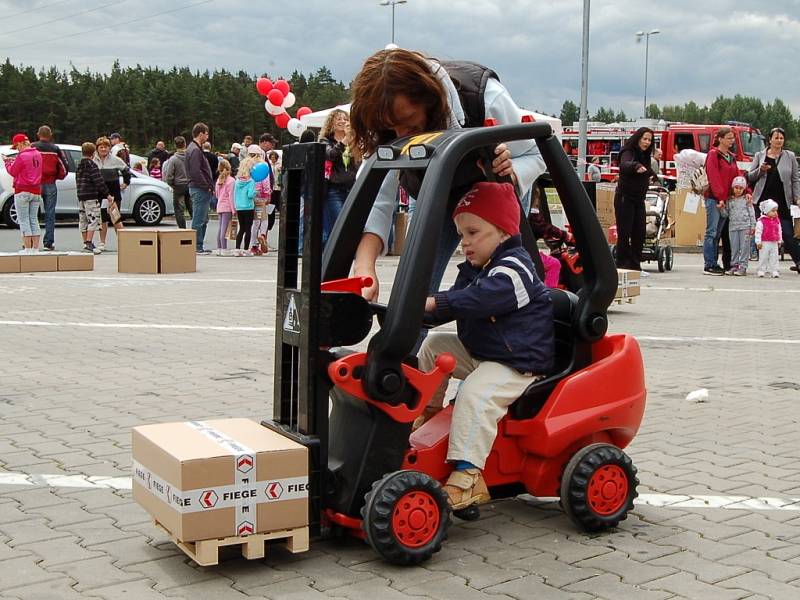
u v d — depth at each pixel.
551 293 4.27
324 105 70.19
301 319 3.76
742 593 3.55
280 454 3.62
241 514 3.56
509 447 4.12
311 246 3.70
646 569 3.77
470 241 4.05
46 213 18.11
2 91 79.44
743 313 11.70
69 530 4.13
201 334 9.23
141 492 3.87
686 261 19.95
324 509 3.81
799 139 122.50
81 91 81.81
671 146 37.59
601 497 4.13
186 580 3.61
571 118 61.34
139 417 6.04
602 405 4.18
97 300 11.59
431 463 3.95
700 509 4.52
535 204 7.21
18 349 8.32
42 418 6.00
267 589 3.53
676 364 8.30
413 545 3.72
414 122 4.23
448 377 4.16
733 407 6.69
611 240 16.22
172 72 85.62
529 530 4.21
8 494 4.59
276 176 20.39
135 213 24.50
